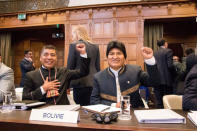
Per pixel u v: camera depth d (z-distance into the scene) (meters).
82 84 2.11
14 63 7.76
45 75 1.84
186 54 3.41
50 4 6.40
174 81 3.35
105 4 5.86
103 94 1.53
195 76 1.31
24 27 6.79
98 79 1.57
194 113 1.09
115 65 1.52
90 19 6.05
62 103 1.74
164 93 3.44
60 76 1.84
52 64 1.86
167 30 6.54
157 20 5.87
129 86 1.51
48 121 0.98
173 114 1.05
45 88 1.67
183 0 5.39
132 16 5.78
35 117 1.01
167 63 3.31
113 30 5.88
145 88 4.29
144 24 6.20
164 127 0.85
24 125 0.94
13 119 1.01
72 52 2.11
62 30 7.33
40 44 7.64
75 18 6.17
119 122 0.96
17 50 7.79
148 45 6.15
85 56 1.80
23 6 6.66
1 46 7.50
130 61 5.74
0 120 0.99
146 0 5.61
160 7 5.61
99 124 0.91
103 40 5.95
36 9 6.52
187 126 0.87
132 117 1.07
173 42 6.50
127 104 1.09
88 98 2.16
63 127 0.89
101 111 1.07
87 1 6.11
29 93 1.69
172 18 5.63
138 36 5.72
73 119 0.95
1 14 6.80
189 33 6.36
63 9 6.20
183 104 1.32
